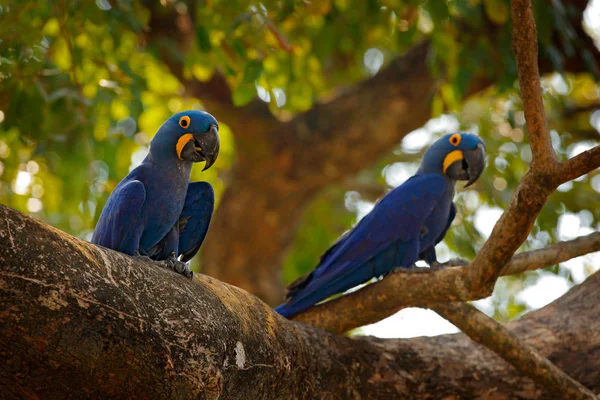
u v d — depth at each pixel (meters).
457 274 7.77
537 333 9.02
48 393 5.38
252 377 6.41
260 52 10.55
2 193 14.00
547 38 11.62
